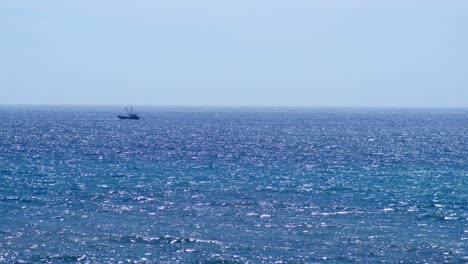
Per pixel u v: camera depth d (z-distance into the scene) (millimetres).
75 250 70875
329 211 92562
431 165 150625
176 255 69688
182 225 82625
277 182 119750
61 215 87812
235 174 130000
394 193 108500
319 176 128875
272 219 86688
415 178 127375
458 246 74188
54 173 128500
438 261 68625
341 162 155375
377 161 158250
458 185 118312
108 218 86312
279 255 70000
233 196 103625
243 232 79438
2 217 86000
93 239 75250
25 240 74500
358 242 75438
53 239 75062
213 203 97438
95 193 104938
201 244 73875
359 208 94938
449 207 96812
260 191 109000
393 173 135000
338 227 82625
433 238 77688
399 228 82688
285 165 147125
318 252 71250
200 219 86250
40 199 99188
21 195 102625
